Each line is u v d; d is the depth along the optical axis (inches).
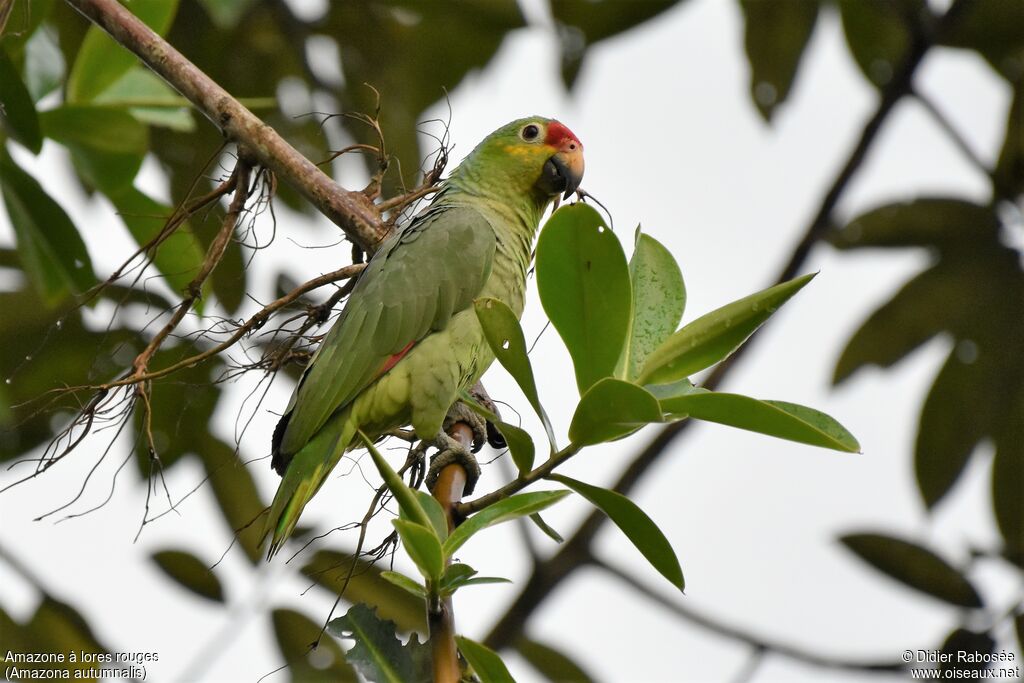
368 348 275.1
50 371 357.7
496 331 179.8
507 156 328.5
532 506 181.6
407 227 296.8
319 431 272.7
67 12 385.7
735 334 187.2
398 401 276.4
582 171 330.3
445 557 174.9
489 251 298.5
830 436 169.9
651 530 177.2
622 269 178.2
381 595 352.8
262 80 429.1
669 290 203.5
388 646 187.0
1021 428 413.1
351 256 298.7
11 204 303.7
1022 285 407.8
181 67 265.1
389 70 433.1
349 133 421.7
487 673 171.3
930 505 421.1
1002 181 406.0
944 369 417.1
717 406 173.3
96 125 317.1
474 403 182.9
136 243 323.3
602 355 184.1
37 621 333.4
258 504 365.7
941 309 416.2
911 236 413.7
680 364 188.4
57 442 253.8
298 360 304.2
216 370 364.2
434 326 281.6
